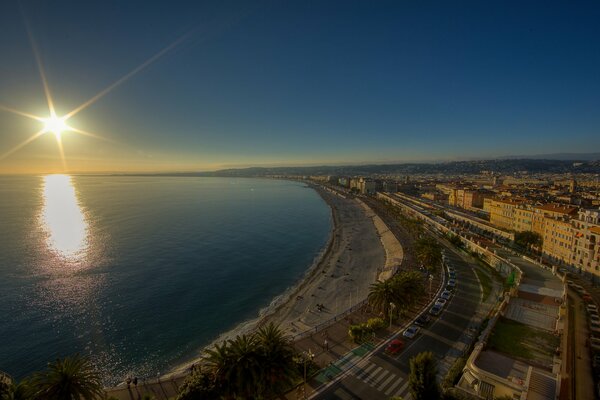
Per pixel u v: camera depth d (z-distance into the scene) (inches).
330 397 1537.9
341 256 5088.6
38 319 2952.8
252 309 3353.8
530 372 1521.9
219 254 5211.6
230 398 1398.9
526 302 2578.7
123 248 5354.3
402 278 2459.4
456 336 2118.6
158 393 1649.9
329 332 2233.0
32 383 1298.0
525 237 4402.1
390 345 1950.1
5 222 7377.0
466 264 3870.6
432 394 1333.7
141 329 2864.2
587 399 1482.5
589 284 3009.4
